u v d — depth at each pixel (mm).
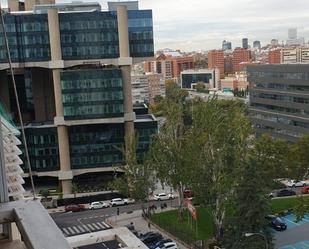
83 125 84438
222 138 55188
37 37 81000
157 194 77438
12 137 26359
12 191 24781
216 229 53688
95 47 82812
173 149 60750
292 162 71062
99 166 85500
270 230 50875
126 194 68500
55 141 83625
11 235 5852
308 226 59688
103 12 82062
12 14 81125
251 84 120250
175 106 65812
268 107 113062
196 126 57469
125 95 83875
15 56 80688
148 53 85562
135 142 69250
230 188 51500
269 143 71062
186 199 59344
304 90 98812
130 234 30172
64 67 83188
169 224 61125
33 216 5328
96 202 76875
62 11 88000
